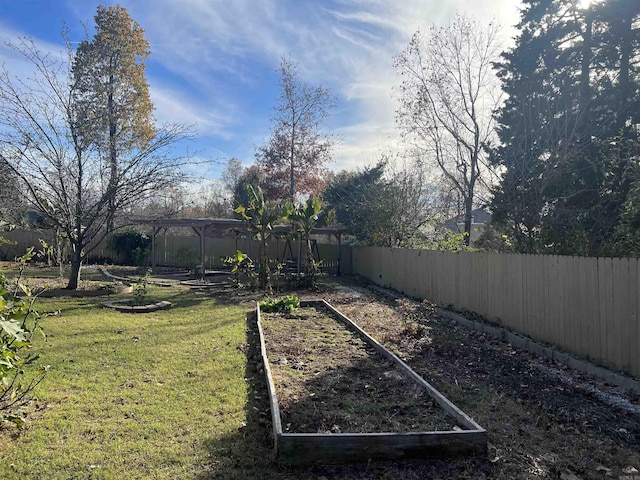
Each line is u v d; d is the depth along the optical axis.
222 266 23.42
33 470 3.16
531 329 7.56
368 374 5.47
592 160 10.32
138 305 10.46
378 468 3.27
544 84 14.61
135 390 4.83
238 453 3.46
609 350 5.79
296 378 5.26
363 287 16.59
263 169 31.33
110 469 3.20
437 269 11.62
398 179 20.11
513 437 3.90
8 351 3.47
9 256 24.03
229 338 7.35
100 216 12.84
